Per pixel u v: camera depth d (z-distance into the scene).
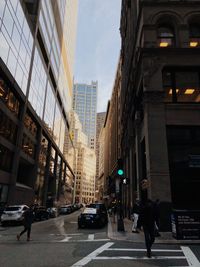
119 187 17.11
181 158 16.70
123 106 42.00
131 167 27.20
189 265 7.02
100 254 8.41
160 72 18.36
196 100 18.16
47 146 54.59
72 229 18.16
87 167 169.38
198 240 11.34
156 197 15.41
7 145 31.05
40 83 45.28
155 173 15.90
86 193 163.62
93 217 19.33
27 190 39.22
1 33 27.39
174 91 18.31
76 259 7.60
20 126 34.91
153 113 17.31
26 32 36.16
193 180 16.27
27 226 11.80
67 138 86.38
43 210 29.11
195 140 17.12
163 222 14.84
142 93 20.05
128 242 11.20
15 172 33.16
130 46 30.81
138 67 20.91
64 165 81.12
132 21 29.39
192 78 18.66
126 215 31.94
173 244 10.64
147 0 20.84
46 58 50.25
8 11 29.23
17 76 32.84
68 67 83.69
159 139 16.69
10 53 30.20
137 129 22.42
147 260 7.59
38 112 44.28
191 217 11.84
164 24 20.61
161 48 18.84
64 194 81.12
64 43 73.31
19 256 7.98
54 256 8.00
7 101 30.92
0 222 23.47
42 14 45.06
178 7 20.47
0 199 29.77
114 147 69.62
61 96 69.94
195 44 19.70
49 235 14.05
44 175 51.97
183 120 17.28
